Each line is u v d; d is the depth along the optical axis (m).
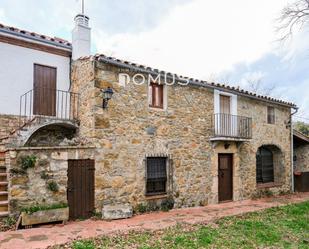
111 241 5.12
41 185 6.29
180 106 9.26
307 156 14.72
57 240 5.06
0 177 6.75
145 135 8.27
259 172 13.08
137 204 7.91
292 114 14.23
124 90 7.92
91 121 7.38
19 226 5.85
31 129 7.27
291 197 12.23
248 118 11.45
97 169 7.22
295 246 5.40
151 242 5.15
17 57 8.27
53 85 8.91
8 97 8.03
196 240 5.38
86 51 8.95
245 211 8.66
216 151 10.24
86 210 6.97
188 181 9.25
